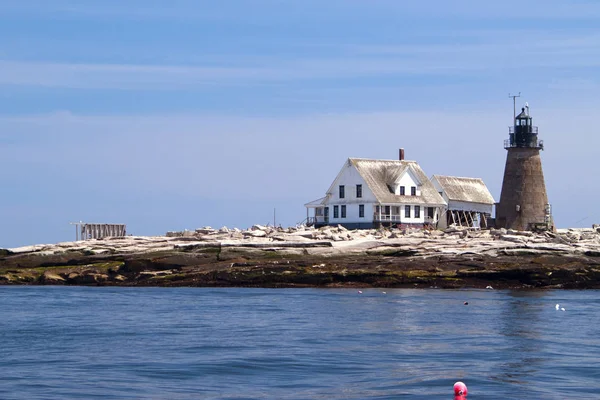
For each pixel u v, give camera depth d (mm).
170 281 114500
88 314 78375
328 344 59094
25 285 119438
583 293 101750
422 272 109938
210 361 52469
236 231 138125
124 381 46875
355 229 148750
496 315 76312
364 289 106875
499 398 42812
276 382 46688
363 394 43688
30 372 49375
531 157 151250
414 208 156375
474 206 172000
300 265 112375
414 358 53625
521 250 112625
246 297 95000
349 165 155500
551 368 50406
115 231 158500
